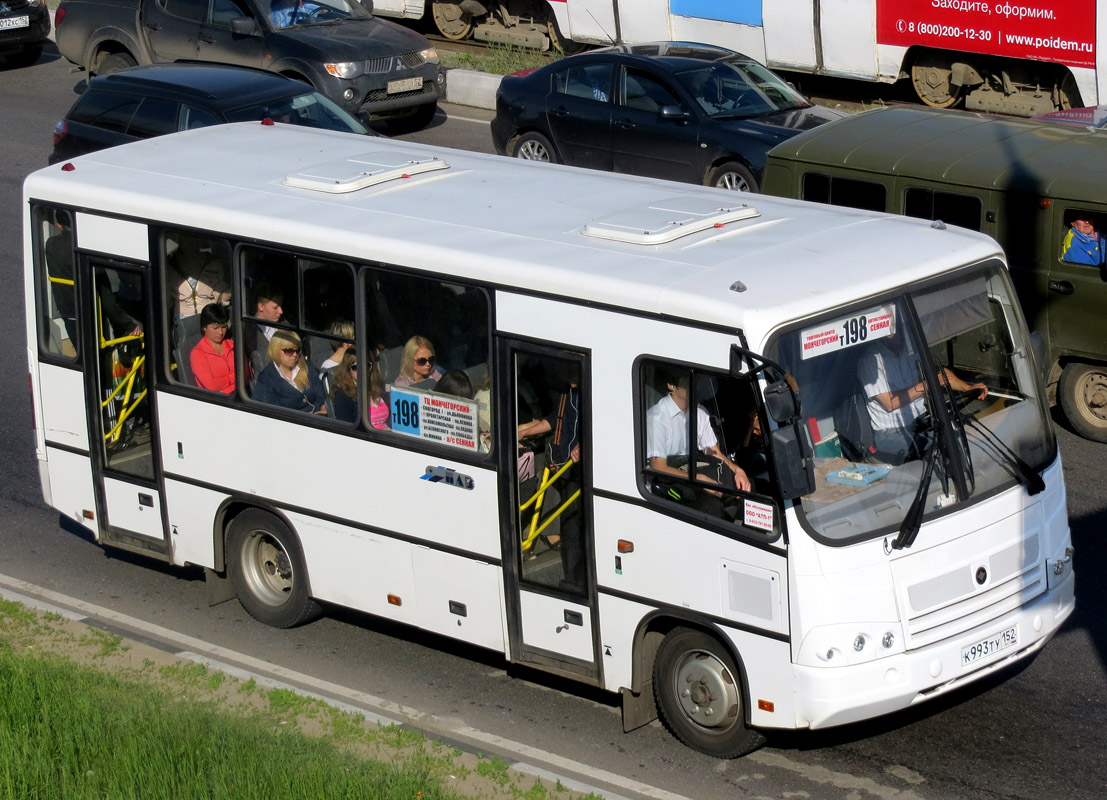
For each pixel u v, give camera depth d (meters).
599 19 46.09
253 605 18.20
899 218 15.92
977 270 14.79
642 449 14.06
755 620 13.55
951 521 13.69
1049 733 14.95
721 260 14.40
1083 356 22.00
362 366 16.19
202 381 17.75
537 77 36.00
